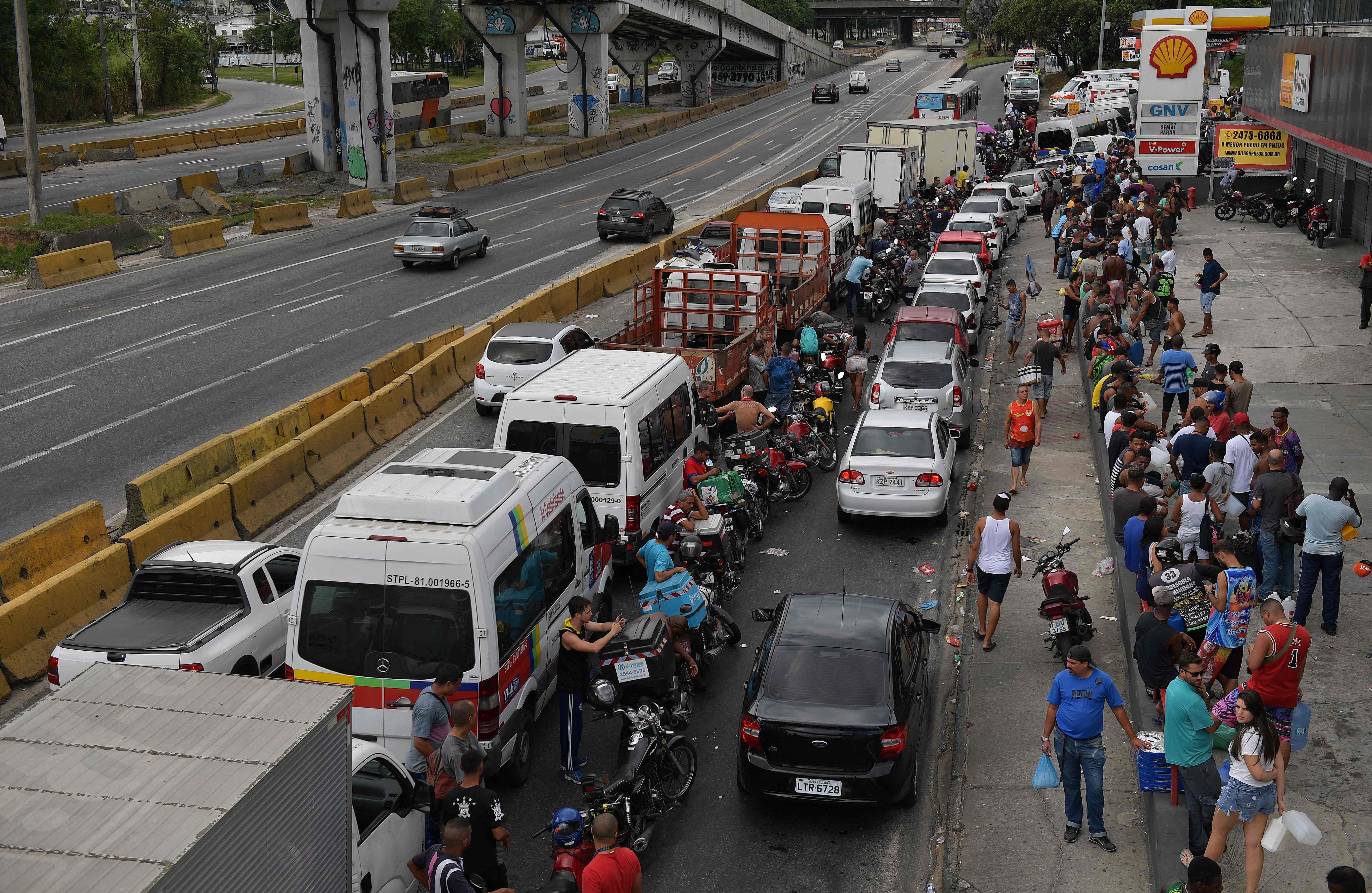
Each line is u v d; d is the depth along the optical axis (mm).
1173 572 9641
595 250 37312
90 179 47188
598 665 9781
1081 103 68062
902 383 18359
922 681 10055
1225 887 7477
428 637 8906
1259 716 7000
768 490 16406
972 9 155375
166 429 19328
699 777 9945
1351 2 28984
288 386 21938
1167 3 90188
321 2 48969
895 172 38031
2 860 4695
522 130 69812
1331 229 33000
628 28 89375
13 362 23438
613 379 14422
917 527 16016
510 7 67500
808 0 177250
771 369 19609
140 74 79750
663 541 11297
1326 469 15438
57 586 11891
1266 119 39750
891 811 9375
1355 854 7781
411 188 47844
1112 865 8281
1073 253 30188
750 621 13039
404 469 10180
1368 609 11500
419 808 7836
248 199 44781
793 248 27000
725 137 74250
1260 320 23891
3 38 67688
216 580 10742
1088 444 18703
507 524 9641
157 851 4789
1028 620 12578
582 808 9391
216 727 5824
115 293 30297
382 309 28766
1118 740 10086
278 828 5535
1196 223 37344
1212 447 12148
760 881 8461
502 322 24953
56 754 5539
